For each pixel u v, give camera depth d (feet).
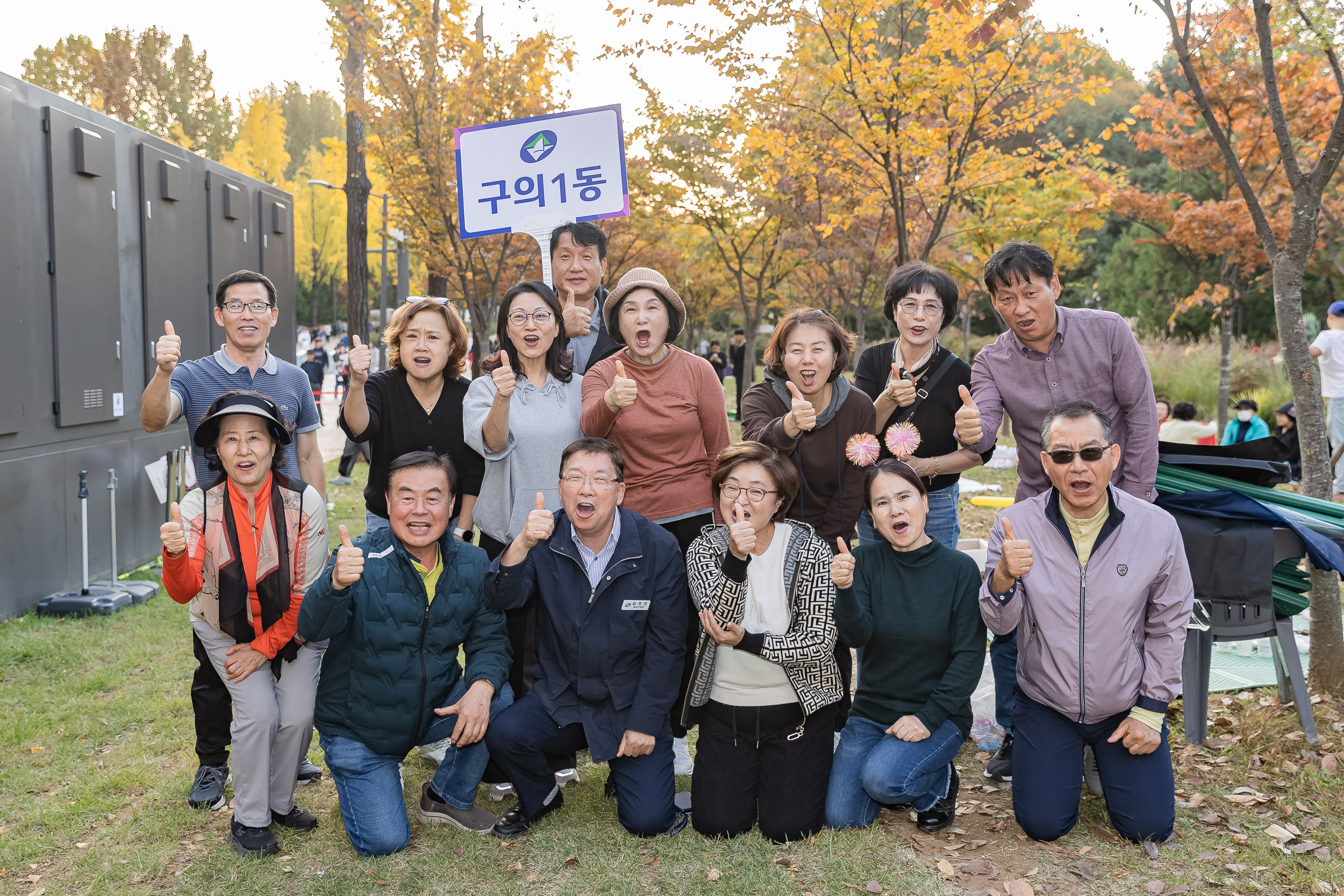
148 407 12.00
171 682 15.81
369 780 10.52
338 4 32.96
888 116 26.63
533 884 9.82
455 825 11.05
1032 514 10.97
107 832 10.96
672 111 44.55
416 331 12.17
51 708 14.64
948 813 10.98
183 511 10.66
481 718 10.59
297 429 13.73
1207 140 33.99
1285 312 14.70
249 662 10.51
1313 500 13.24
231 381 13.16
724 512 10.87
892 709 11.30
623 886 9.72
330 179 162.91
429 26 33.04
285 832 10.89
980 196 33.88
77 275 20.93
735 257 57.06
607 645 10.82
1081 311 12.32
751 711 10.80
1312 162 30.12
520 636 12.20
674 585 11.09
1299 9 14.12
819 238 43.24
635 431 12.15
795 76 30.60
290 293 31.30
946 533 13.69
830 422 11.93
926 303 12.73
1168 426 29.86
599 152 16.15
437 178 35.37
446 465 10.58
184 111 169.48
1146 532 10.50
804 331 11.45
